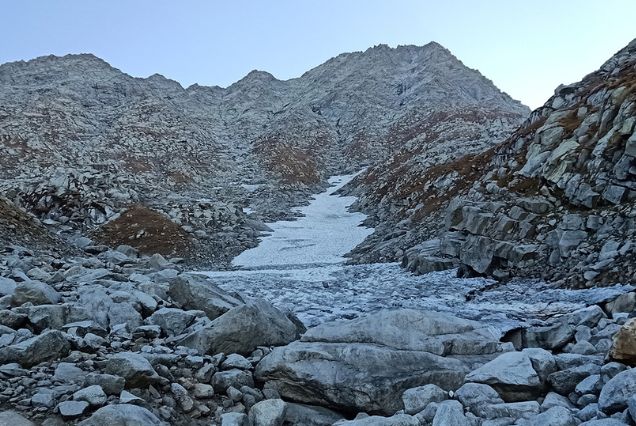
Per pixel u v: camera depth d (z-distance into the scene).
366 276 34.50
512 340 12.45
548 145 36.66
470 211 32.19
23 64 184.75
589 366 8.33
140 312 12.60
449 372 8.80
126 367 8.04
